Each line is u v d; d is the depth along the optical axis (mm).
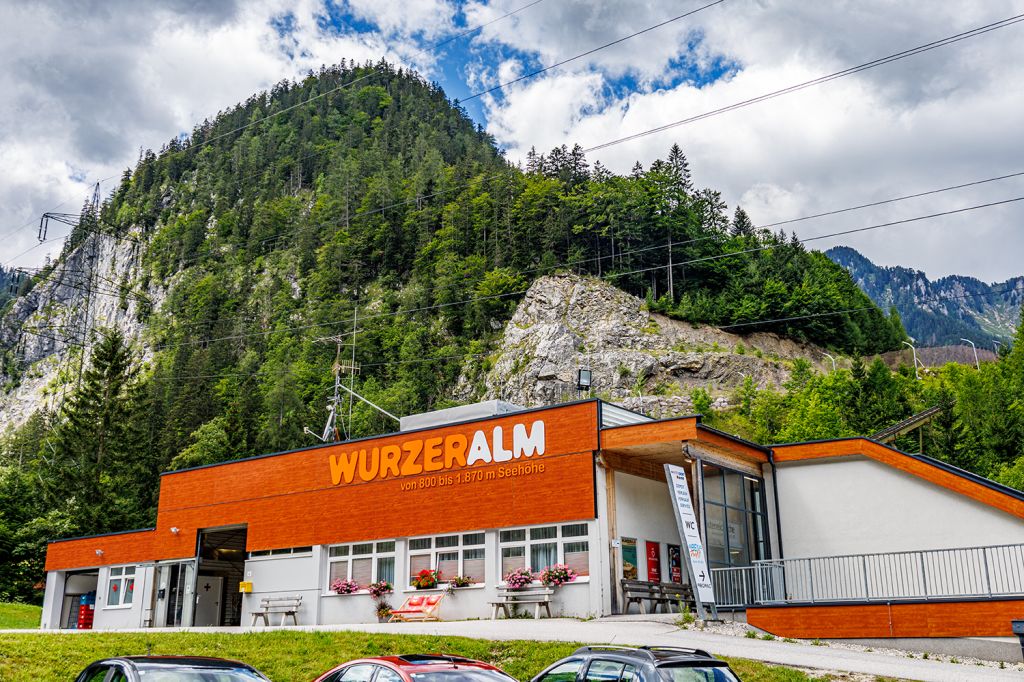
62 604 38312
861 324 151125
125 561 35750
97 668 10578
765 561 21594
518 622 22469
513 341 133625
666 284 151250
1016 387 76062
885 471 24516
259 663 17844
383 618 27156
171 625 33656
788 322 139750
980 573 22188
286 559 30484
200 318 185125
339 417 107688
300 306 178625
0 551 54906
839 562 24281
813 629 19703
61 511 65250
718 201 174000
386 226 184125
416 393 133625
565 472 24609
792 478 25891
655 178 161500
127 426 80812
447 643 18578
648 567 25219
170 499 35031
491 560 25531
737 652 17062
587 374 31281
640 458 25984
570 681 10273
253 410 103312
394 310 162875
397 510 27953
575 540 24094
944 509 23250
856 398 78812
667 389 119500
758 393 109000
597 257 156625
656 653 10023
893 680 14883
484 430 26609
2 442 154750
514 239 162625
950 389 77875
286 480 31281
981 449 66188
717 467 24125
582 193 166500
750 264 148500
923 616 18562
